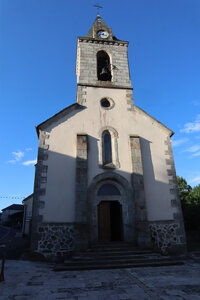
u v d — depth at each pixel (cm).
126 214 1065
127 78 1412
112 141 1214
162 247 1027
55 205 1004
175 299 461
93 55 1438
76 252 910
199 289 526
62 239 957
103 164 1136
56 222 977
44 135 1124
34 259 917
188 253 1050
